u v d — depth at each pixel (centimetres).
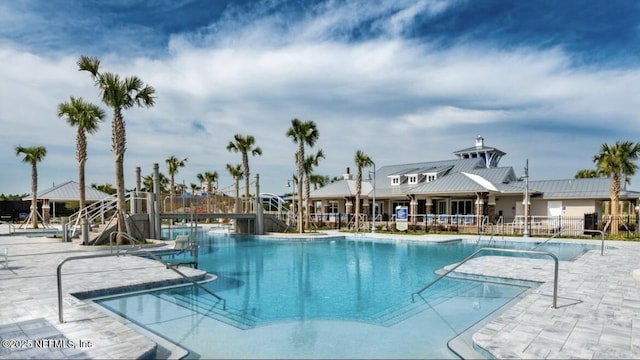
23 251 1546
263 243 2288
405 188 3638
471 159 3725
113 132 1805
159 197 2112
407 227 2936
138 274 1045
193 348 584
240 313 785
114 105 1784
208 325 700
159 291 954
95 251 1569
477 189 2847
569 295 816
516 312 684
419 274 1258
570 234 2506
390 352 567
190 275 1043
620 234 2412
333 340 623
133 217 2002
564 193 2972
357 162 3072
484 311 802
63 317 645
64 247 1675
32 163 3116
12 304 723
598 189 2889
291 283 1104
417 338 631
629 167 2436
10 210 4344
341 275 1241
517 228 2625
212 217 2444
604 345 521
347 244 2245
